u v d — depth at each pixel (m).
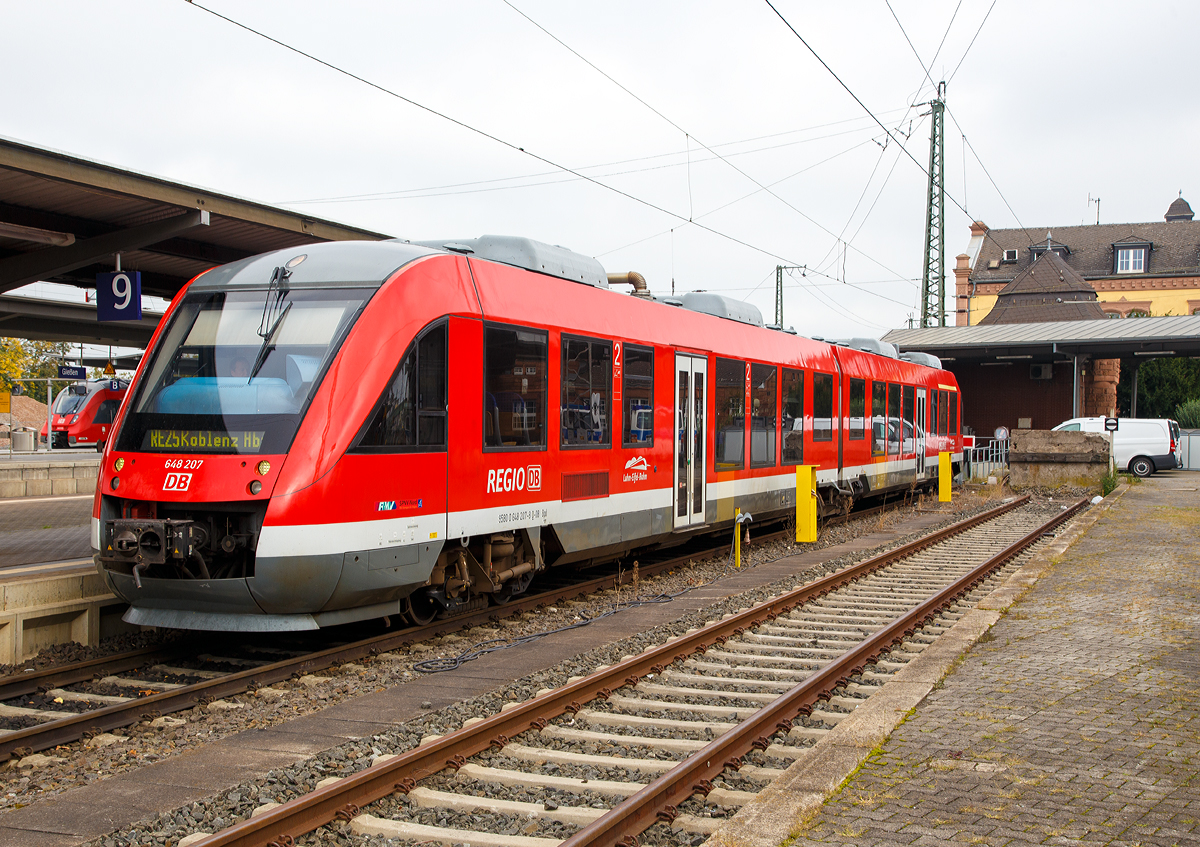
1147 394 49.53
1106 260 72.19
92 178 9.17
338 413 7.39
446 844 4.26
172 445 7.48
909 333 36.19
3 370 56.75
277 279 8.08
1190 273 68.75
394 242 8.73
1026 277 63.41
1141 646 7.77
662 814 4.46
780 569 13.05
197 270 14.74
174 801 4.81
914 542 14.64
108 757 5.51
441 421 8.27
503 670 7.54
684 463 12.55
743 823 4.17
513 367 9.21
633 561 13.51
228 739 5.82
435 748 5.08
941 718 5.83
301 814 4.30
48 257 11.11
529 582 10.00
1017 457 27.11
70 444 43.53
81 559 10.40
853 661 7.50
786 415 15.86
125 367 54.22
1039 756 5.10
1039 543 15.49
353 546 7.38
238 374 7.64
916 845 3.98
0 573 9.00
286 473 7.14
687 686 7.17
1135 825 4.19
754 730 5.65
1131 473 33.06
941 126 36.53
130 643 8.38
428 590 8.59
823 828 4.16
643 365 11.57
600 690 6.70
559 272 10.54
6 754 5.37
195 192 10.24
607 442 10.78
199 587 7.29
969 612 9.27
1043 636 8.20
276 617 7.38
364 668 7.48
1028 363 38.91
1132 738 5.40
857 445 19.25
